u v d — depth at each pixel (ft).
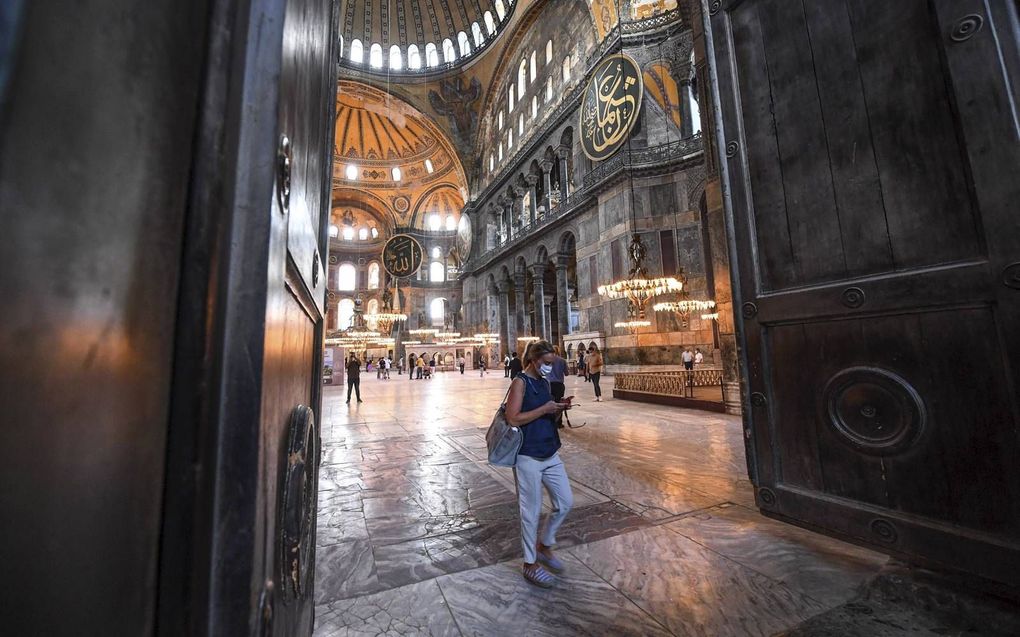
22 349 0.80
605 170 59.16
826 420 5.74
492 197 101.96
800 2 6.02
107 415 1.18
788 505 6.11
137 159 1.26
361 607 6.68
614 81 52.08
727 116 6.88
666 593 6.92
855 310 5.37
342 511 10.54
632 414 24.27
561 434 18.80
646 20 56.70
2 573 0.84
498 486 12.34
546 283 99.96
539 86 78.64
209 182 1.60
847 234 5.53
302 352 3.49
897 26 5.13
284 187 2.06
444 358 107.76
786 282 6.15
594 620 6.33
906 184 5.06
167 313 1.49
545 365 7.75
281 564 2.43
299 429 2.82
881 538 5.19
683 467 13.55
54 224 0.88
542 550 7.77
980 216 4.50
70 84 0.90
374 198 136.77
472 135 108.78
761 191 6.46
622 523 9.46
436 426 22.66
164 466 1.49
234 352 1.58
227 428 1.54
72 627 1.05
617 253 57.62
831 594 6.75
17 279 0.76
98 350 1.12
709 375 33.01
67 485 1.02
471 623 6.31
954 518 4.70
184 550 1.50
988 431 4.49
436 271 138.41
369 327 104.99
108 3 1.09
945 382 4.77
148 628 1.42
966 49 4.54
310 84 3.45
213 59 1.68
